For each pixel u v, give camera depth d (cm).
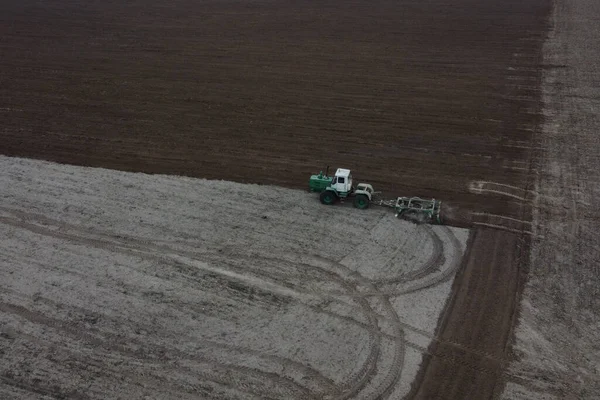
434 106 3881
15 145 3419
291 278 2206
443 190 2841
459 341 1892
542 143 3316
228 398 1691
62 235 2495
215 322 1984
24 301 2091
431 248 2384
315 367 1802
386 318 2000
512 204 2702
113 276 2223
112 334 1933
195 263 2297
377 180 2948
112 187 2906
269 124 3666
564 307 2031
